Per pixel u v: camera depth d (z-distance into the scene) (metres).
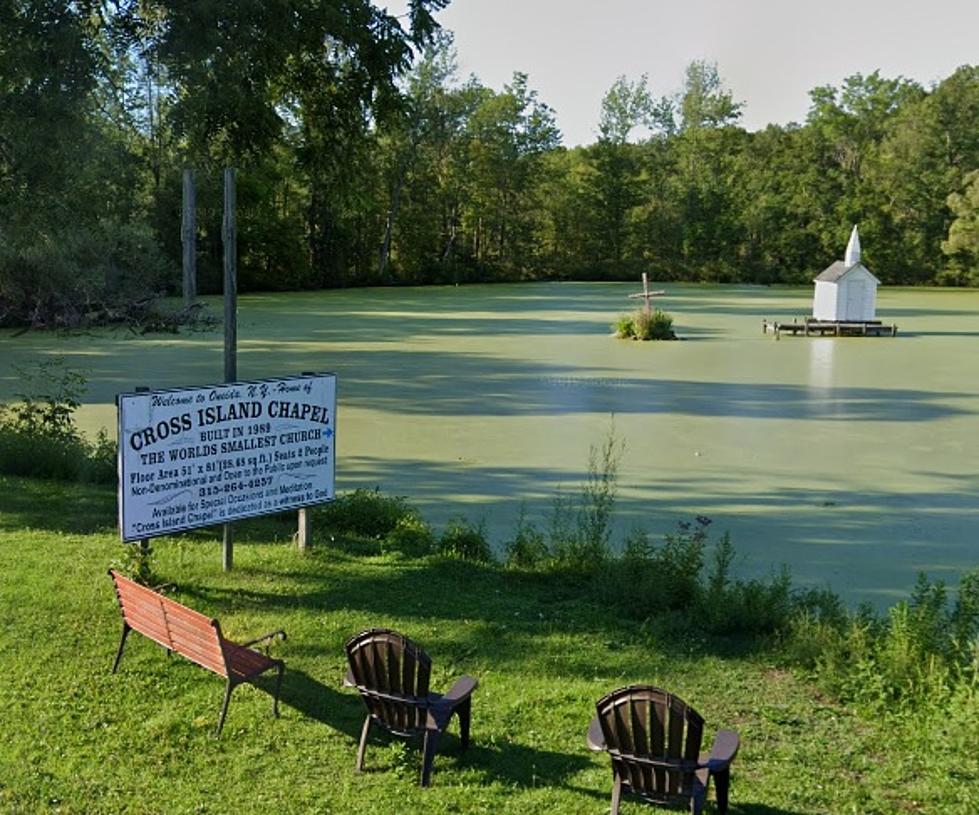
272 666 5.87
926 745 5.48
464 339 32.81
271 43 10.75
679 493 13.27
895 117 78.94
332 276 66.19
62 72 10.71
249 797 4.99
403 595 8.05
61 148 11.38
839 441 17.02
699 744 4.59
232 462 8.01
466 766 5.34
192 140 12.05
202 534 9.71
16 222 12.51
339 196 13.01
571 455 15.44
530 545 9.28
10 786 5.03
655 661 6.84
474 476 13.95
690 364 27.14
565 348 30.52
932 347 32.00
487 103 75.88
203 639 5.72
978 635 7.00
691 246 78.94
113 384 21.95
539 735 5.68
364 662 5.25
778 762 5.42
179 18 10.62
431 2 11.66
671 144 83.81
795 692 6.38
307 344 30.58
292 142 15.80
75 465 12.02
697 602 7.80
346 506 10.47
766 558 10.34
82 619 7.16
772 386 23.34
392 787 5.11
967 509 12.56
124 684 6.19
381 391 21.69
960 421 19.05
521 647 7.02
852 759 5.45
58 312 31.03
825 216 75.06
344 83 12.05
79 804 4.90
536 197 80.25
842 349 31.25
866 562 10.23
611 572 8.46
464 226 76.00
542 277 79.81
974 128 70.94
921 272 72.56
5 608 7.36
